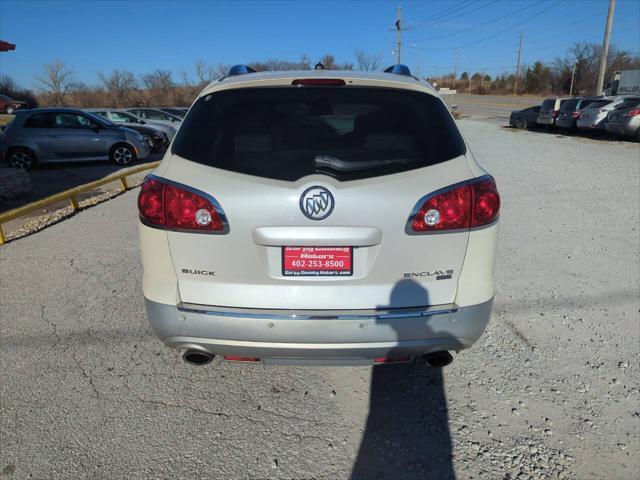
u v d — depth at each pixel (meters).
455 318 2.34
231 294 2.33
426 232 2.28
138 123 17.03
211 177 2.27
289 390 2.93
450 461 2.38
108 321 3.71
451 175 2.31
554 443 2.48
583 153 14.05
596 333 3.51
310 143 2.33
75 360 3.21
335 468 2.35
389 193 2.24
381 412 2.73
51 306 3.96
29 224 6.76
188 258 2.33
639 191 8.23
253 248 2.27
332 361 2.40
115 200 8.33
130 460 2.39
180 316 2.35
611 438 2.51
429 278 2.34
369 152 2.31
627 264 4.86
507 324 3.65
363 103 2.48
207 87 2.69
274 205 2.23
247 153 2.32
